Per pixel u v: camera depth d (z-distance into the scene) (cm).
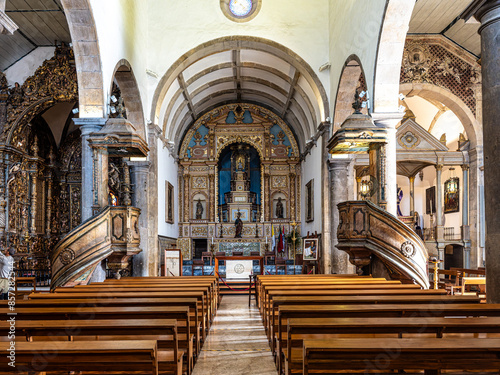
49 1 1381
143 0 1619
